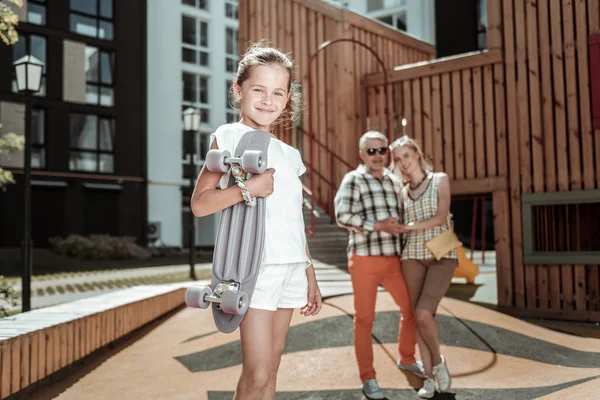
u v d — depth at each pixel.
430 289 3.48
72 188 20.75
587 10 6.00
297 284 1.93
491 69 6.76
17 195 19.45
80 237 17.80
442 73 7.26
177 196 24.39
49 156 20.30
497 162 6.64
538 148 6.23
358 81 8.99
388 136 7.84
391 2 26.77
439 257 3.49
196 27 28.08
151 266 15.60
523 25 6.40
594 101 5.83
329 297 5.27
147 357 4.52
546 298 6.11
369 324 3.61
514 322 4.78
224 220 1.78
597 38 5.82
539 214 6.32
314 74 9.12
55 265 15.26
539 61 6.29
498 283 6.40
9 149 7.12
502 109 6.54
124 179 22.33
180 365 4.25
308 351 4.23
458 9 22.19
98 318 4.62
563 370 3.78
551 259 6.06
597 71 5.83
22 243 6.36
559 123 6.11
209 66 28.31
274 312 1.90
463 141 7.03
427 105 7.46
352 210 3.75
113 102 22.39
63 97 20.83
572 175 6.01
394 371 3.94
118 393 3.56
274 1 9.38
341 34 8.82
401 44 10.26
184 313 6.33
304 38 9.16
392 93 8.00
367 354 3.57
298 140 9.21
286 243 1.86
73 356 4.16
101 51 22.25
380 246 3.65
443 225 3.64
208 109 28.17
